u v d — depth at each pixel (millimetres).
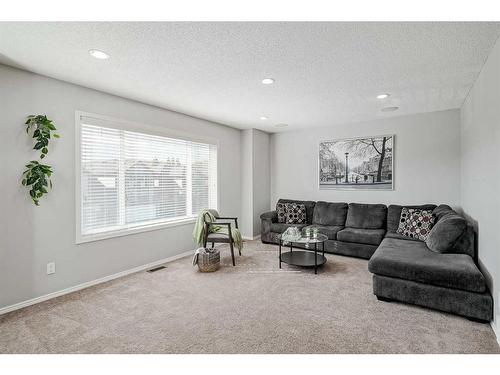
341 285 2980
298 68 2541
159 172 3900
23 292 2518
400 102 3654
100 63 2414
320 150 5258
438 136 4152
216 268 3496
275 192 5891
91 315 2338
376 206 4414
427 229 3516
